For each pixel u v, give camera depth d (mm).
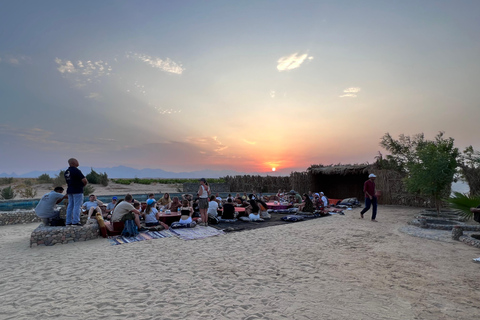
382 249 7309
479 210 6816
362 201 23344
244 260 6395
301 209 14391
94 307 4020
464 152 14312
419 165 13297
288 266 5949
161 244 7895
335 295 4434
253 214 11984
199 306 4059
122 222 9062
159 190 37156
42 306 4059
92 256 6738
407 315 3764
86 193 25875
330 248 7453
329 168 23938
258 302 4195
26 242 8461
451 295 4414
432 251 7055
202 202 10562
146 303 4156
